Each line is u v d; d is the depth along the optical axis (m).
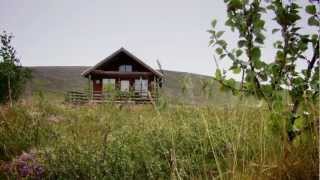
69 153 4.57
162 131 5.16
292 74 3.13
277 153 3.03
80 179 4.23
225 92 3.37
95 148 4.57
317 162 2.66
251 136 3.58
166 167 4.06
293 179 2.68
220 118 4.72
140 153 4.44
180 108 5.34
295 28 3.12
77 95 27.84
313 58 3.09
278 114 2.92
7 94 18.97
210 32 3.31
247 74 3.15
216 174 3.64
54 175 4.39
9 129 6.91
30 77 21.47
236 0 3.17
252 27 3.17
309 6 3.04
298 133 2.96
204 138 4.63
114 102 7.60
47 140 6.41
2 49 20.06
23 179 4.51
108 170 4.10
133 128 5.87
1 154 6.16
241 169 3.20
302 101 2.99
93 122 7.36
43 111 8.93
